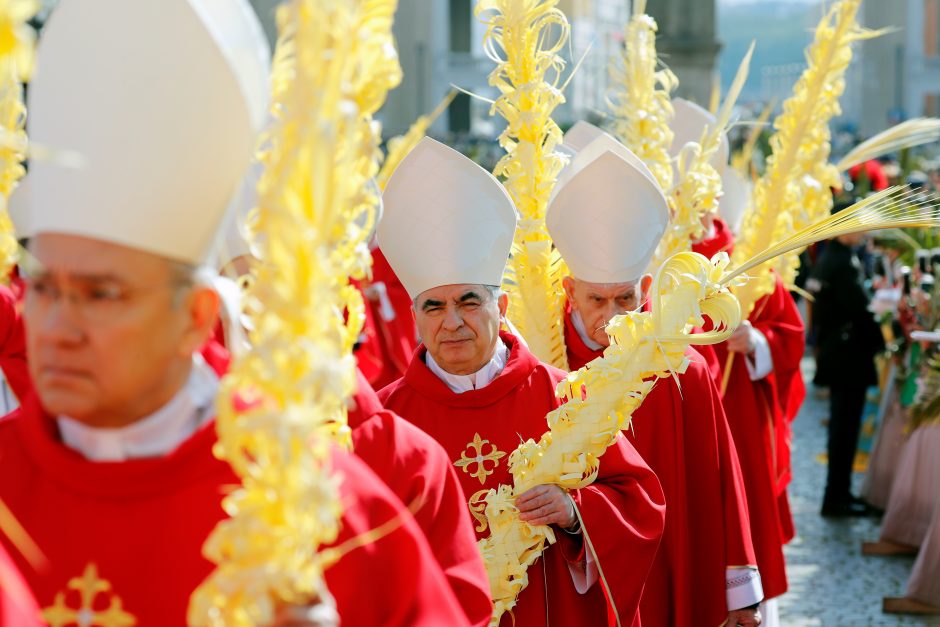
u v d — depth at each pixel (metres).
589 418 6.38
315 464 3.40
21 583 3.53
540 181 8.09
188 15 3.56
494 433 6.87
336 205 3.40
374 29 4.06
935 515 11.89
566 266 8.26
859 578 13.07
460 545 5.07
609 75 9.92
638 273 8.02
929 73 70.12
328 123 3.26
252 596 3.29
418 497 5.05
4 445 3.92
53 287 3.62
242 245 4.99
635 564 6.70
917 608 11.95
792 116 11.02
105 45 3.57
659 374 6.35
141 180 3.56
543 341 8.13
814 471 17.70
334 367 3.33
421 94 51.41
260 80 3.89
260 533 3.30
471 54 63.91
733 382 11.08
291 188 3.30
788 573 13.24
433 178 6.85
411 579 4.07
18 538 3.72
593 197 7.88
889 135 11.22
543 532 6.45
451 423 6.88
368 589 4.00
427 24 51.78
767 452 11.04
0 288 7.12
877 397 18.64
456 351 6.88
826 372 15.22
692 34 45.66
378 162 4.27
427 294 6.89
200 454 3.78
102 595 3.76
